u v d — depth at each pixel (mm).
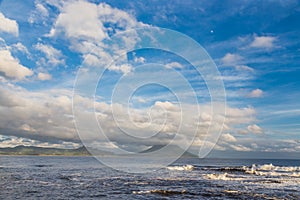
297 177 44344
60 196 26188
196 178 40562
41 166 66750
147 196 26500
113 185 32906
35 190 29141
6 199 24750
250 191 29562
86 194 27234
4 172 48094
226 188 31359
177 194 27578
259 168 65312
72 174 45562
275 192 29156
